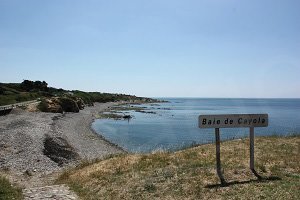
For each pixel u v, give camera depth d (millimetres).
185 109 149000
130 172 15070
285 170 13203
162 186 12141
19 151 30359
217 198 10383
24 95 100750
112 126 70750
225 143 20453
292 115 108938
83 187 14008
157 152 20156
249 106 198875
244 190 10742
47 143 36531
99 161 20703
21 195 12547
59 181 17031
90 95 170125
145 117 96938
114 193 12352
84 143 43562
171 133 60438
